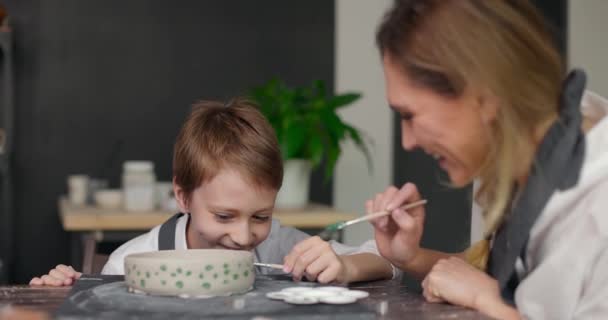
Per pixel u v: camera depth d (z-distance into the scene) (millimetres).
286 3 4090
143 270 1085
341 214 2852
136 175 3266
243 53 4055
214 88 4031
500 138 1063
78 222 2758
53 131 3887
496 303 1091
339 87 4168
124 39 3939
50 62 3873
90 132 3918
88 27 3910
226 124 1495
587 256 1047
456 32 1037
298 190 2980
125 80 3945
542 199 1082
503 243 1156
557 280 1060
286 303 1038
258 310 982
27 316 918
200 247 1604
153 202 3031
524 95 1059
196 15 4004
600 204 1055
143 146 3969
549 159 1085
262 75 4074
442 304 1121
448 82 1038
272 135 1537
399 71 1071
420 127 1076
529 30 1071
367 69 4184
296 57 4109
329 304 1035
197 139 1489
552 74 1093
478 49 1032
